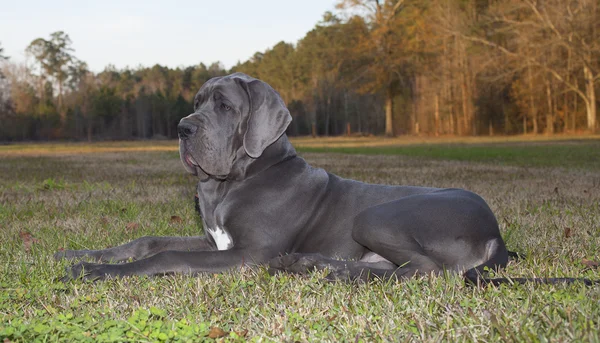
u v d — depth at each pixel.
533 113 48.09
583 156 16.98
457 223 3.49
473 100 51.12
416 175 10.98
